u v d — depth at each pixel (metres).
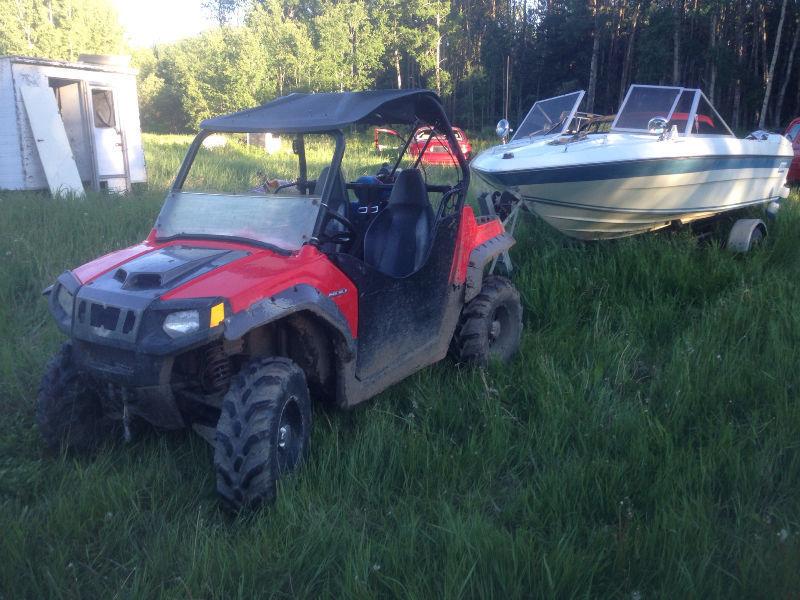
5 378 4.79
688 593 2.91
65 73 12.43
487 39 48.34
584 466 3.84
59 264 7.08
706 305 6.42
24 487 3.69
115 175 13.45
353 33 43.22
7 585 2.95
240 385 3.54
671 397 4.66
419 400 4.71
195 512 3.57
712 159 7.86
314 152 4.72
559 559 3.04
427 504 3.65
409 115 5.23
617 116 8.48
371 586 3.03
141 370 3.37
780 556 3.12
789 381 4.87
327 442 4.12
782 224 9.01
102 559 3.22
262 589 2.98
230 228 4.19
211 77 40.91
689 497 3.59
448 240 4.96
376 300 4.36
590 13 42.06
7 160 11.90
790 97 43.56
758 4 38.34
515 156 7.76
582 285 6.96
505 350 5.57
